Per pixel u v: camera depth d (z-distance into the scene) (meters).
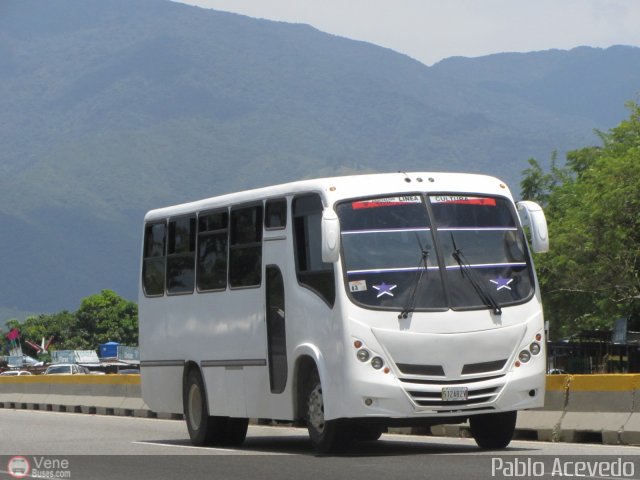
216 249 25.34
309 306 21.55
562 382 24.22
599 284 62.34
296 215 22.25
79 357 150.25
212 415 25.42
